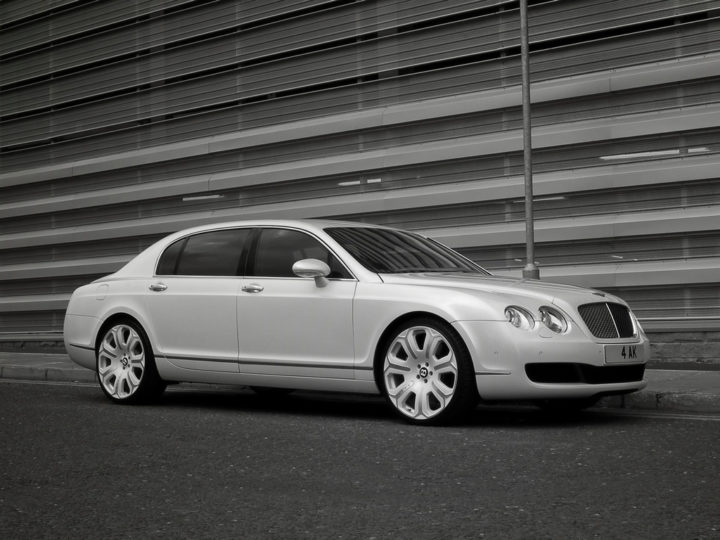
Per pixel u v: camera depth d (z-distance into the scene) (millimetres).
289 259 7367
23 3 17266
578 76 11227
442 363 6484
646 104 10797
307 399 8594
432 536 3684
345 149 13148
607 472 4828
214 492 4496
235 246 7727
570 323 6434
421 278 6867
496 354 6297
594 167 11117
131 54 15789
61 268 16219
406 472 4910
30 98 17156
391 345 6688
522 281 7109
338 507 4172
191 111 14953
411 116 12398
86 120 16297
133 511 4152
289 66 13750
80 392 9000
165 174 15164
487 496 4340
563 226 11234
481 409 7559
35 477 4883
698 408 7242
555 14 11375
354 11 13086
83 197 16047
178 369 7766
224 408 7793
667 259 10664
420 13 12445
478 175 11922
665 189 10656
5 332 17000
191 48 14891
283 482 4699
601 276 11008
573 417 6973
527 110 9953
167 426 6590
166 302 7840
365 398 8672
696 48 10477
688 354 10500
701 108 10438
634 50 10859
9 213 17078
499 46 11766
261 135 13906
